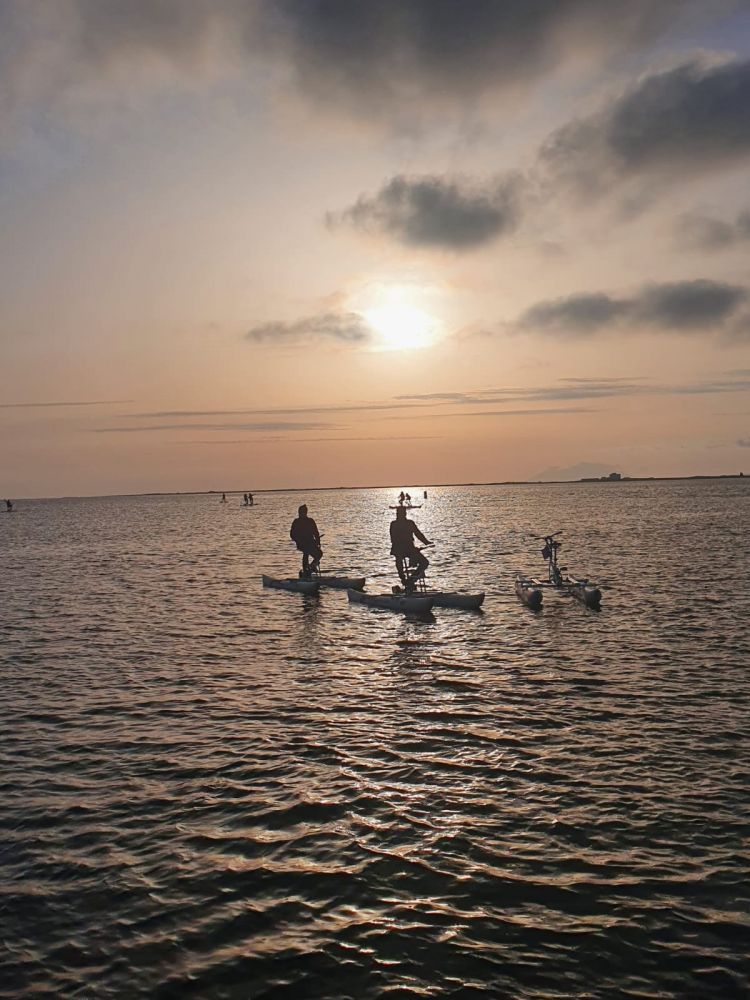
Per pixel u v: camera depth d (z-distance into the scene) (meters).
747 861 7.22
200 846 7.82
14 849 7.80
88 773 9.80
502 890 6.88
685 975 5.69
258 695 13.35
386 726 11.46
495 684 13.65
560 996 5.51
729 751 10.00
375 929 6.37
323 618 21.39
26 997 5.60
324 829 8.13
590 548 41.00
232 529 73.94
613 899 6.68
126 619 21.73
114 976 5.82
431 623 20.08
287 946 6.18
